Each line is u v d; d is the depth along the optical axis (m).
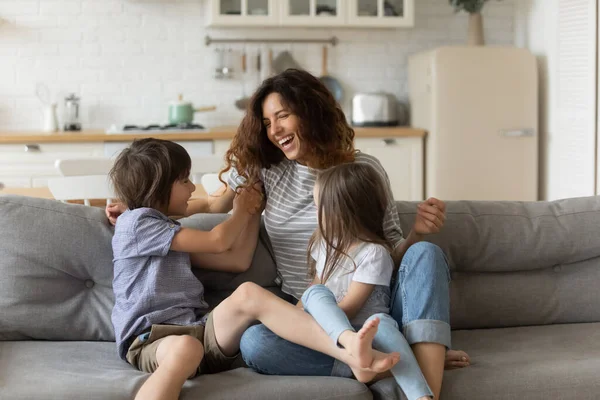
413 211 2.65
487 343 2.45
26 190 3.59
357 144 5.27
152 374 2.02
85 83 5.55
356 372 2.03
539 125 5.53
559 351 2.34
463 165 5.29
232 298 2.16
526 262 2.63
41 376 2.08
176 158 2.43
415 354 2.12
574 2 5.00
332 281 2.24
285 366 2.13
